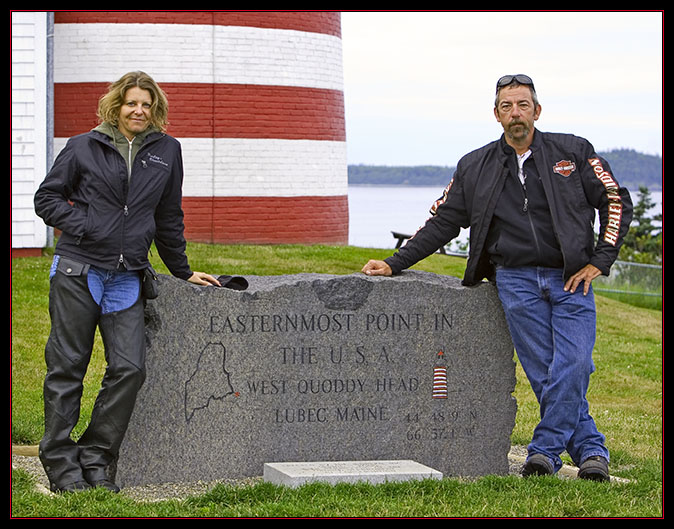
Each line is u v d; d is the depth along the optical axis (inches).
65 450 265.6
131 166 266.4
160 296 284.0
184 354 286.0
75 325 262.5
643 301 836.6
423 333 300.8
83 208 262.2
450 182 307.9
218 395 288.7
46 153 677.9
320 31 845.8
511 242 288.8
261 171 814.5
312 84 838.5
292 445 294.0
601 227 286.8
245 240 811.4
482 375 305.1
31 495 257.0
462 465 304.7
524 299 289.9
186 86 794.8
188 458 287.1
